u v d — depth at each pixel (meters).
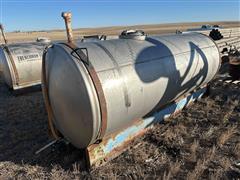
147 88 4.04
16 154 4.53
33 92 8.84
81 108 3.32
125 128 4.28
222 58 11.81
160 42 4.91
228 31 16.86
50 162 4.19
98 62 3.45
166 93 4.68
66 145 4.48
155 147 4.49
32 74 8.60
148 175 3.73
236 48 15.27
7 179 3.81
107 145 3.98
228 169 3.81
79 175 3.79
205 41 6.30
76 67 3.25
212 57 6.14
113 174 3.76
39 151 4.45
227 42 16.12
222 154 4.21
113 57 3.69
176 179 3.63
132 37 4.61
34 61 8.56
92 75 3.25
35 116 6.39
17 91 8.43
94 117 3.26
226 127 5.15
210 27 20.55
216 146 4.45
